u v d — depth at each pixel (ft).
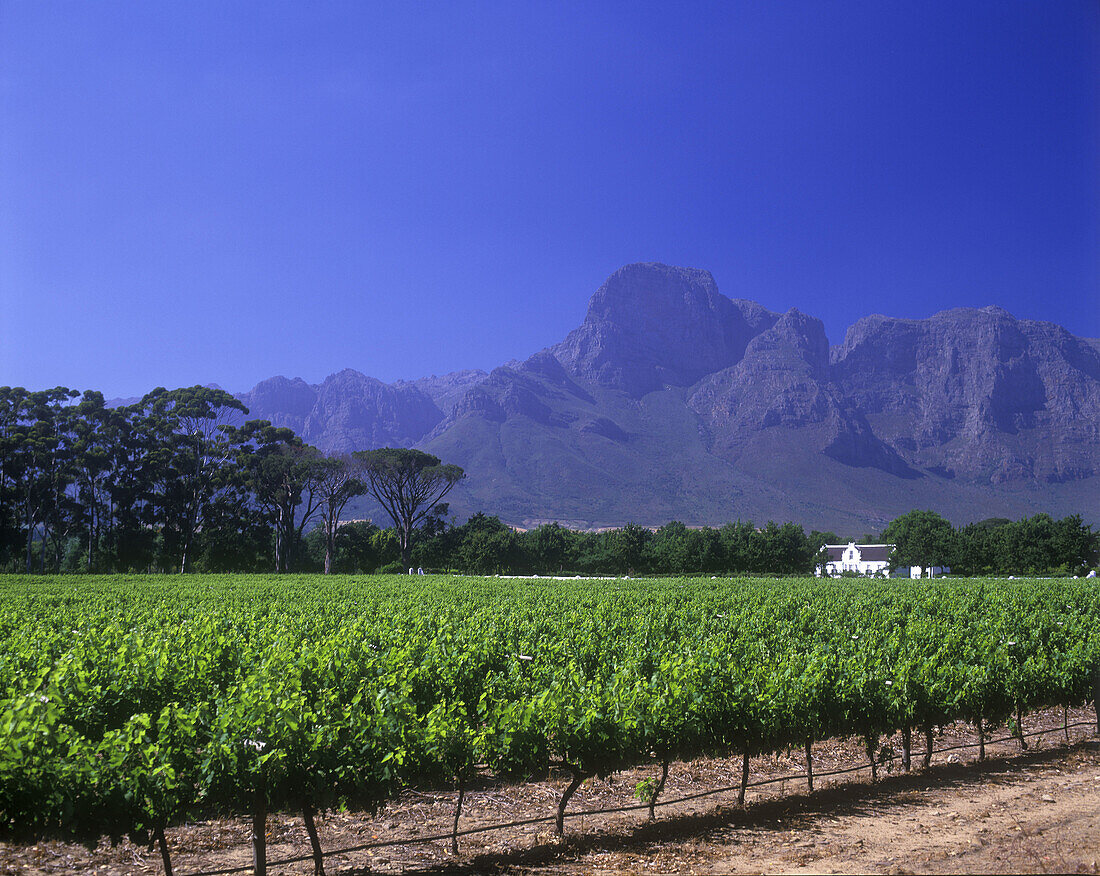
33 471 260.42
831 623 66.18
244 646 45.91
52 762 22.59
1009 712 41.29
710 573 274.98
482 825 31.01
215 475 284.82
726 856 25.81
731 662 36.42
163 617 72.13
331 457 298.76
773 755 42.04
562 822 29.50
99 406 285.43
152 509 285.02
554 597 101.91
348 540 315.37
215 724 25.57
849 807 31.48
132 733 24.70
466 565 300.81
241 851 28.32
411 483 297.74
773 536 281.74
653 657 44.19
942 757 41.55
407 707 28.91
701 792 35.58
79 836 23.61
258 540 292.81
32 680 33.65
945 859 24.52
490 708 36.86
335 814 32.48
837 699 34.78
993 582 165.07
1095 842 25.84
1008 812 29.94
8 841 24.57
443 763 27.63
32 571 277.64
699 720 31.48
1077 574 262.67
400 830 30.55
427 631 56.34
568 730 29.04
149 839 25.03
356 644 43.04
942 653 45.68
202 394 307.58
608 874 24.67
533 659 44.52
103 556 281.74
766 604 88.17
